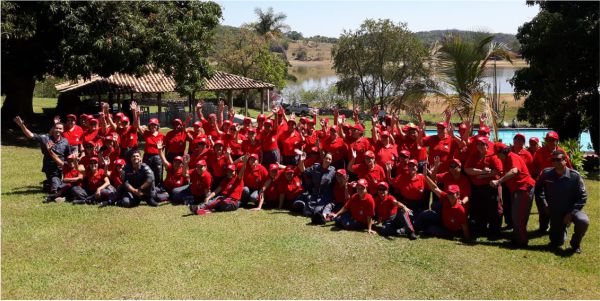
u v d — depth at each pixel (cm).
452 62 1414
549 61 2241
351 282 713
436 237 926
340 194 1031
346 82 4356
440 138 1084
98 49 2019
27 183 1298
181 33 2245
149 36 2136
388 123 1225
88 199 1098
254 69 5175
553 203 866
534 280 731
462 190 944
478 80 1467
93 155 1126
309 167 1083
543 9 2355
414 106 1628
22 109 2720
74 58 1991
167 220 984
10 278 705
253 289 686
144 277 718
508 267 778
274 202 1119
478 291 694
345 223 954
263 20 5978
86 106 2959
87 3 2034
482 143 915
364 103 4688
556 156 856
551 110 2280
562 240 877
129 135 1180
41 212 1018
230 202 1063
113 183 1126
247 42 5366
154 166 1152
